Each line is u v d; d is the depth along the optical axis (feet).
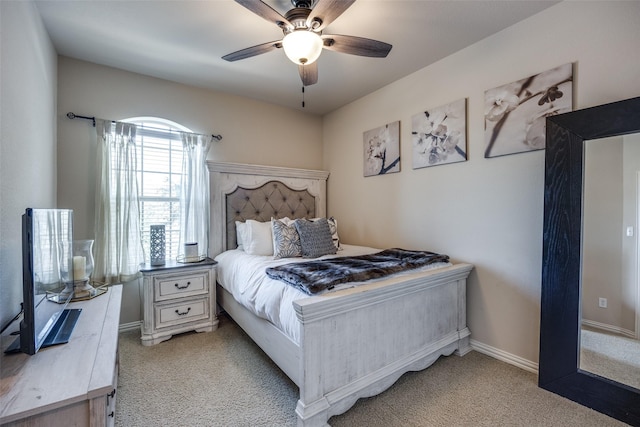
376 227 10.40
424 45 7.49
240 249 9.84
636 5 5.14
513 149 6.67
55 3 5.84
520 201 6.62
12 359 3.28
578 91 5.75
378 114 10.26
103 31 6.87
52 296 4.09
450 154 7.97
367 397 5.44
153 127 9.39
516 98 6.63
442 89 8.19
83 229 8.27
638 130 4.78
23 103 4.89
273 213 11.21
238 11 6.18
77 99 8.19
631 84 5.18
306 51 5.49
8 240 4.16
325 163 12.92
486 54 7.18
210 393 5.72
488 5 6.01
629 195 5.07
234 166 10.36
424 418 5.01
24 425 2.61
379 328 5.59
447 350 6.91
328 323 4.86
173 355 7.25
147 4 5.94
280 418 5.04
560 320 5.59
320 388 4.76
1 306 3.91
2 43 4.00
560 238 5.61
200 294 8.66
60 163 7.95
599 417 5.00
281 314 5.45
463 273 7.18
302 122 12.54
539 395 5.61
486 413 5.12
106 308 4.94
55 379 2.94
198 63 8.46
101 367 3.17
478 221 7.41
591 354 5.31
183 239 9.68
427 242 8.65
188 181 9.66
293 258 8.34
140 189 9.21
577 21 5.76
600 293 5.29
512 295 6.77
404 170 9.34
